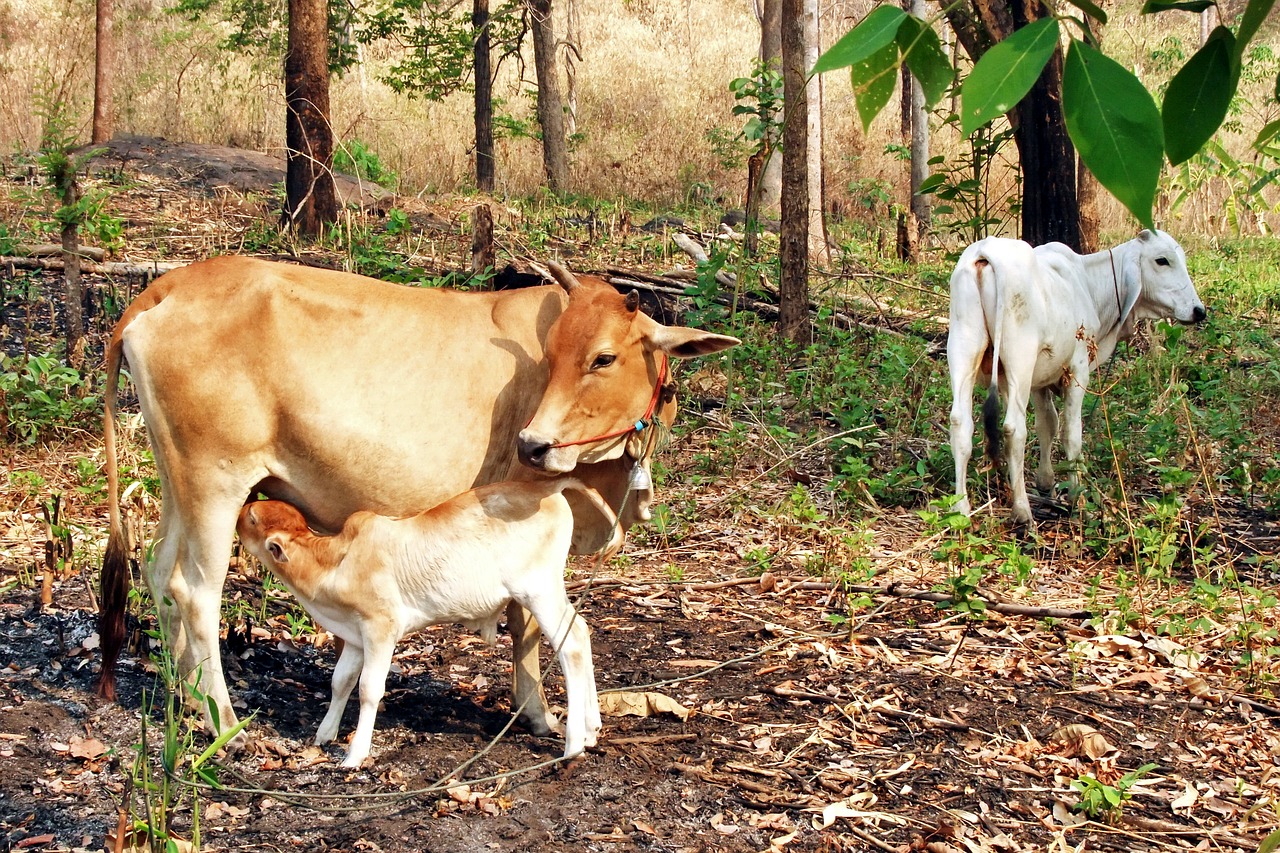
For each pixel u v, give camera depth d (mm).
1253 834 3531
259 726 3955
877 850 3346
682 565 5922
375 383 3654
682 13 30766
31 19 21344
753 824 3445
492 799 3465
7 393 7074
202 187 14344
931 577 5719
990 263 6379
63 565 5242
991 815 3596
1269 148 1620
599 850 3248
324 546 3629
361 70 22453
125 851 3014
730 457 7332
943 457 7270
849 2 27859
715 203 17875
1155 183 1074
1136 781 3852
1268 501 7180
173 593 3752
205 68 21625
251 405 3609
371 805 3379
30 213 11477
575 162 20406
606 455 3752
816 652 4809
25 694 4074
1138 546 5887
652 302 10156
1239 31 1220
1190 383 9258
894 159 21875
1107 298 7156
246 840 3221
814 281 12375
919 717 4219
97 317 8812
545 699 4086
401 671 4578
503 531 3578
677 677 4496
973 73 1112
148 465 6520
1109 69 1096
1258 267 15023
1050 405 7195
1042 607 5277
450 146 19859
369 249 11094
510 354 3766
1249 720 4332
